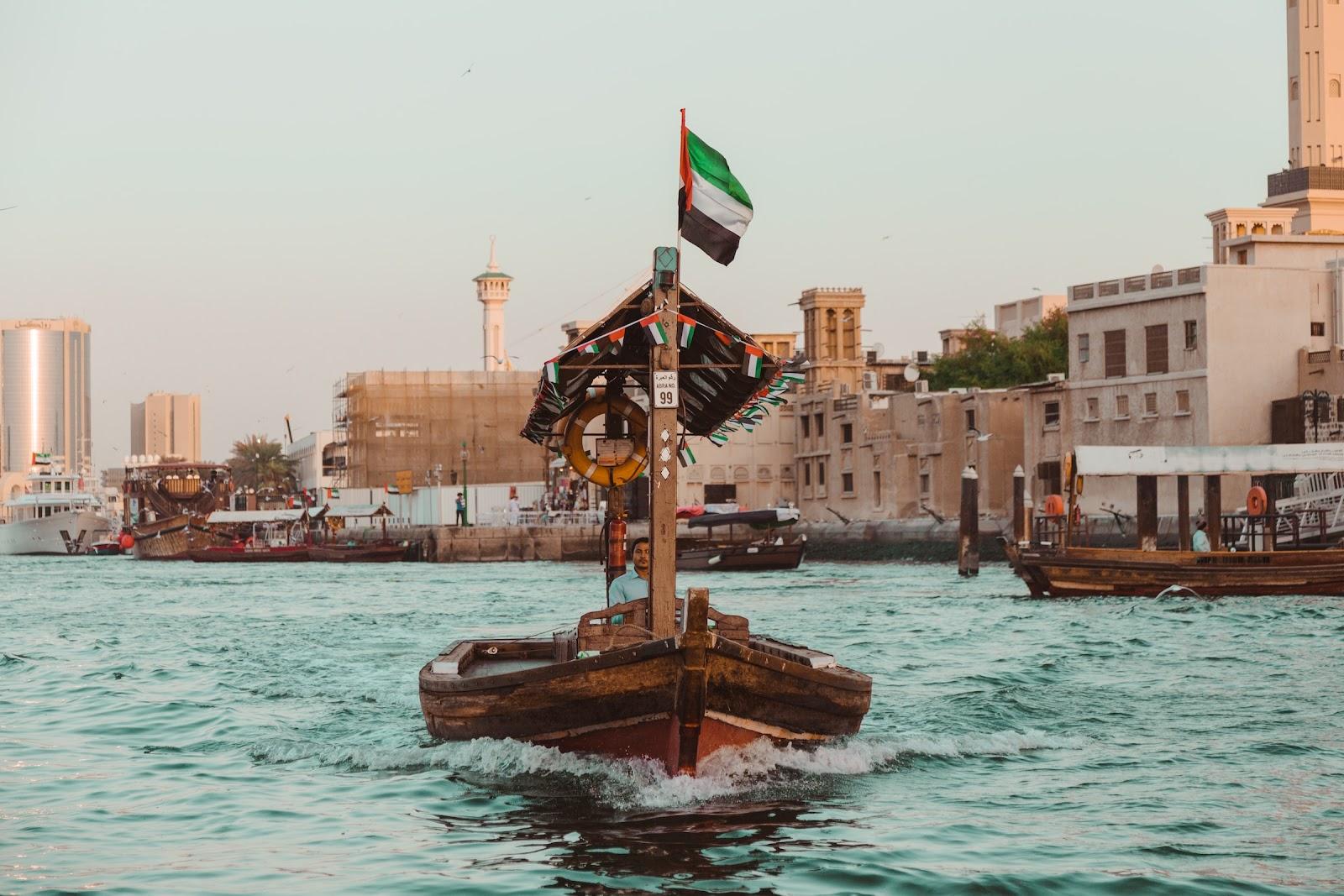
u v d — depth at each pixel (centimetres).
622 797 1498
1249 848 1284
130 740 1958
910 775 1609
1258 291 6538
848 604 4575
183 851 1304
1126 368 6869
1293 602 4081
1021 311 10675
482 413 12756
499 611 4691
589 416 1783
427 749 1733
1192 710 2081
